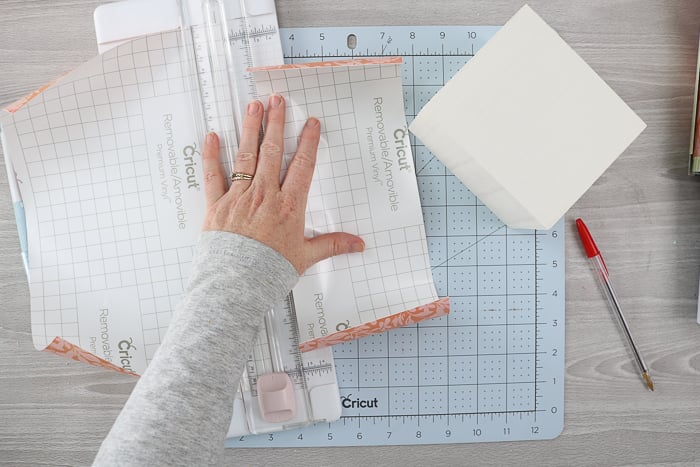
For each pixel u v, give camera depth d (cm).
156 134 74
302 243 63
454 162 71
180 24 74
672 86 79
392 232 76
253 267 56
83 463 79
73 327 74
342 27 77
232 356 52
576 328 81
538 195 63
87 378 79
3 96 77
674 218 80
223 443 51
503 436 80
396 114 75
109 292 74
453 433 80
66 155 72
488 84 63
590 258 79
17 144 71
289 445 79
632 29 79
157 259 75
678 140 80
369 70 73
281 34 77
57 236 73
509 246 80
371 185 76
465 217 79
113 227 74
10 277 78
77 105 71
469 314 80
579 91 63
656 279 81
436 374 80
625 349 81
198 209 75
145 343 75
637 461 81
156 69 73
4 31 76
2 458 78
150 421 47
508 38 62
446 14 78
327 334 77
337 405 78
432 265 80
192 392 49
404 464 80
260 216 60
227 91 74
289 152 74
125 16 74
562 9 78
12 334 78
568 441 81
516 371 80
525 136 63
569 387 81
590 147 63
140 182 74
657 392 81
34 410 78
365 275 76
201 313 52
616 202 80
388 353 80
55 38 76
